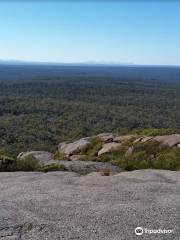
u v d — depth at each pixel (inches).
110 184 409.1
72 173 490.6
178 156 610.5
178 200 339.0
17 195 362.0
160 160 606.9
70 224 282.7
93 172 520.1
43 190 381.1
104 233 265.0
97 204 328.8
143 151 668.7
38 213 307.9
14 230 275.1
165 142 702.5
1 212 311.3
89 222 285.7
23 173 488.7
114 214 301.0
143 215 297.9
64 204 329.7
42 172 501.7
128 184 407.2
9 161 556.7
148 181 426.6
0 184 414.9
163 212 304.3
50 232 269.4
